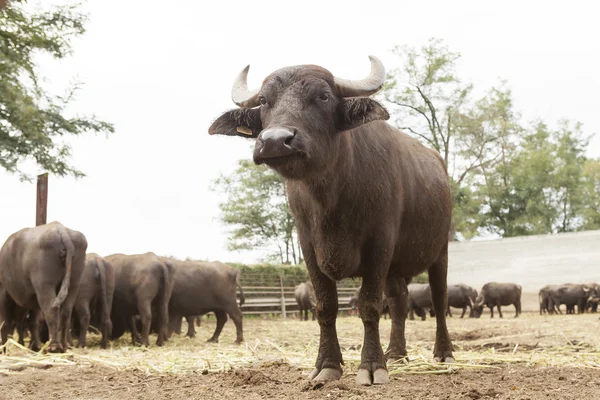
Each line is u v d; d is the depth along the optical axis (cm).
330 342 624
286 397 538
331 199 576
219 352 1009
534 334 1383
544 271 4000
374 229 607
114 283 1493
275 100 555
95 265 1384
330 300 622
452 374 651
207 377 691
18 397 611
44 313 1146
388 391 534
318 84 552
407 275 727
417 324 2198
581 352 938
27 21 1892
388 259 614
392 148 650
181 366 808
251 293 3456
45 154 1833
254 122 599
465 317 3597
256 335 1828
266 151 499
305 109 541
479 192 5300
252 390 580
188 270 1694
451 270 4284
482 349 1065
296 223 634
